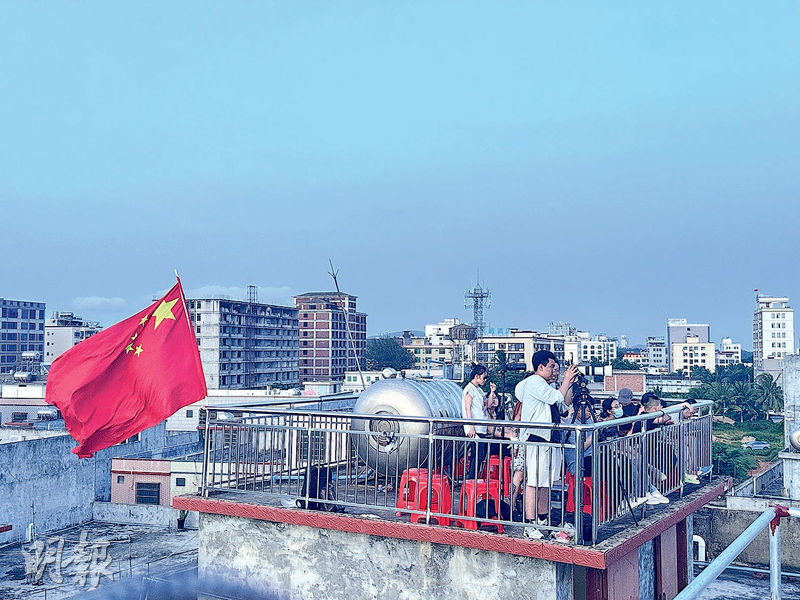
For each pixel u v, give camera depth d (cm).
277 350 17550
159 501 4281
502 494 934
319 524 930
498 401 1111
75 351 1071
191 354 1108
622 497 901
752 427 13425
